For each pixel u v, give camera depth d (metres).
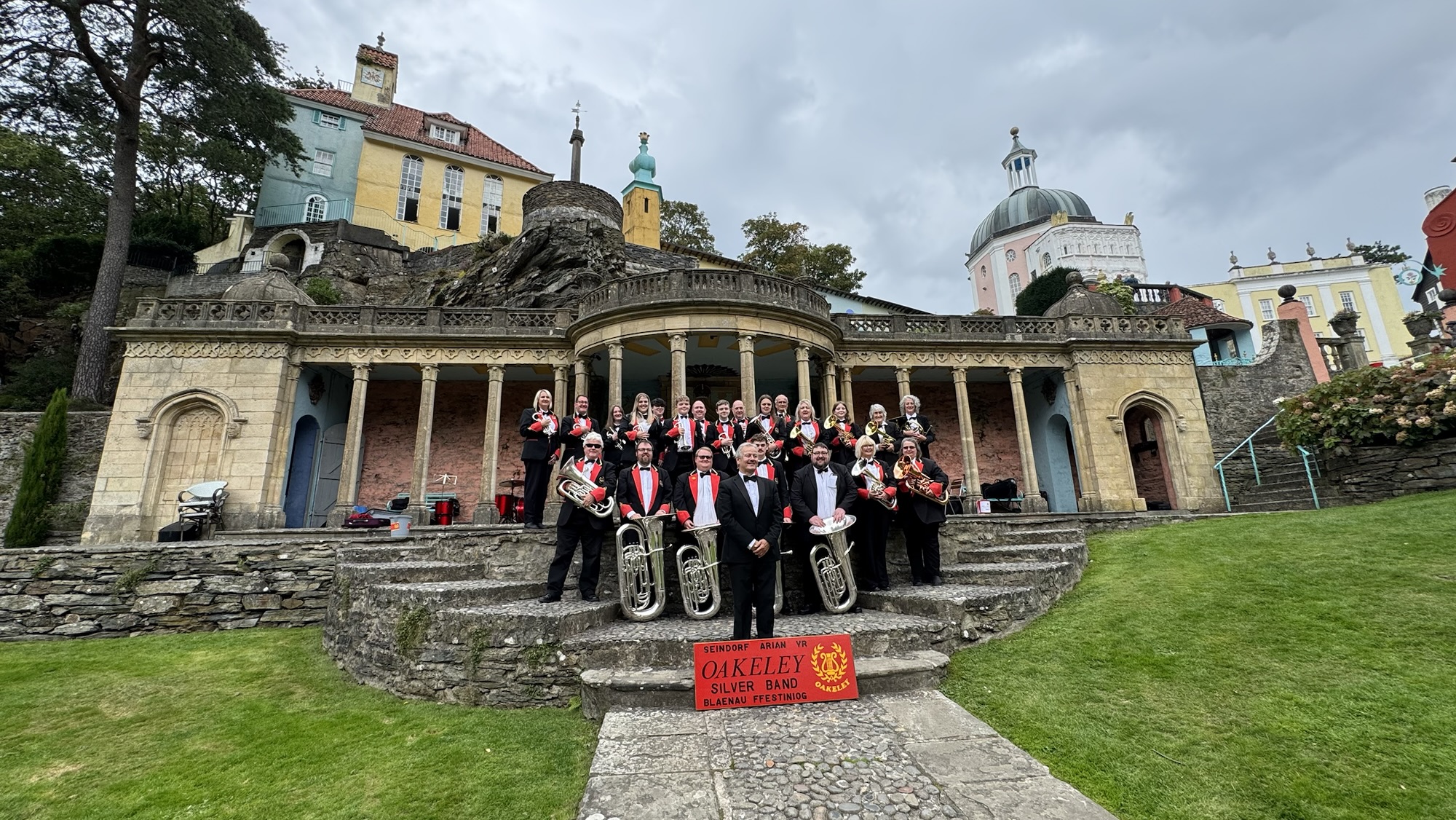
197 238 32.75
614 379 17.38
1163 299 31.83
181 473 16.97
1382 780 3.95
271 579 10.76
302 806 4.54
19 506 16.45
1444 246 20.72
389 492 21.12
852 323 21.00
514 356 19.41
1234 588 7.11
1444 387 12.00
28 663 8.32
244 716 6.36
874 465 8.52
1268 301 51.34
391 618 7.04
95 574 10.41
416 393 22.16
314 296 25.45
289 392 18.09
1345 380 13.74
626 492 7.78
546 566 9.95
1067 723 4.91
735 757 4.27
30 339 25.77
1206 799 3.95
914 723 4.82
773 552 6.11
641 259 29.38
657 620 7.55
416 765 5.02
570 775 4.73
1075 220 54.94
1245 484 19.67
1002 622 6.94
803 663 5.38
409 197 37.50
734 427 9.70
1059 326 21.78
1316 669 5.26
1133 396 20.89
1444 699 4.64
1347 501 13.78
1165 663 5.68
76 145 30.14
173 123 27.16
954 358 21.11
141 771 5.21
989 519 13.44
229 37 24.34
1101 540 10.88
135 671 7.91
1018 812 3.56
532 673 6.11
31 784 5.02
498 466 21.78
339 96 40.19
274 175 35.31
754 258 44.53
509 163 40.59
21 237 29.22
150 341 17.50
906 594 7.53
